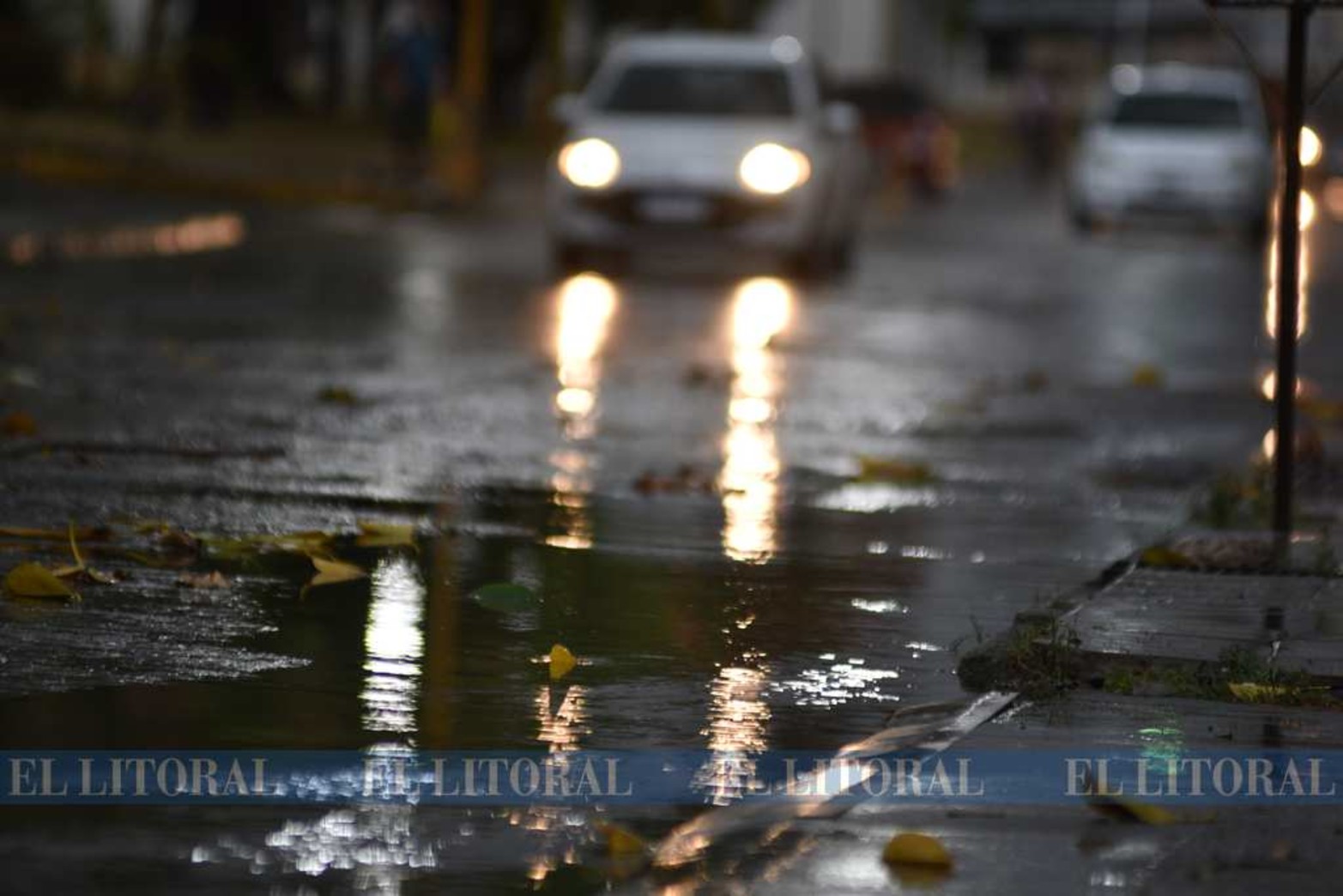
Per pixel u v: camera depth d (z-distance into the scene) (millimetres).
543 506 21797
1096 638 15648
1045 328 45500
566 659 14961
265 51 123812
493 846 11125
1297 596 17250
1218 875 10812
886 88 120000
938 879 10688
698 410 30156
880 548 20125
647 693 14414
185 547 18734
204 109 100500
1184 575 18047
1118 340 43375
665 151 53281
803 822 11578
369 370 32812
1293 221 19766
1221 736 13594
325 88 132750
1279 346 19891
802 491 23562
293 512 20828
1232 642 15648
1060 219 97188
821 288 54188
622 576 18359
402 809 11703
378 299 44906
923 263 65125
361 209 73688
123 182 71438
